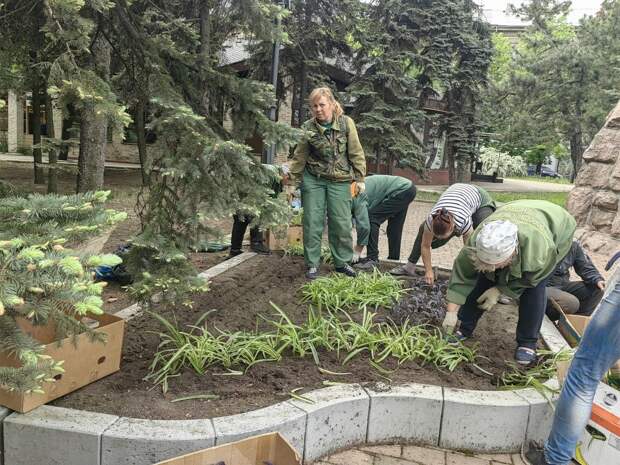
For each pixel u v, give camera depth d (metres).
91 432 2.38
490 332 4.05
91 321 3.06
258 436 2.31
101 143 9.75
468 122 19.27
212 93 3.60
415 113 15.37
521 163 33.59
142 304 3.28
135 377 2.95
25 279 1.87
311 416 2.64
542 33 24.94
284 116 16.48
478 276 3.45
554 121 21.89
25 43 3.64
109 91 2.77
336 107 4.93
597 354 2.46
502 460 2.84
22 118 22.52
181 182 3.21
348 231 5.18
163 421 2.49
